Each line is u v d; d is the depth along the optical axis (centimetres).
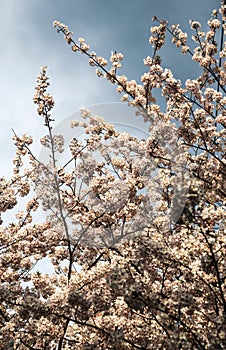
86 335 619
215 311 593
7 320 699
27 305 551
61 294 583
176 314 549
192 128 845
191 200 512
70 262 763
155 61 955
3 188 861
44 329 645
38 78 805
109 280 493
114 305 653
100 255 711
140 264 580
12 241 820
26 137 861
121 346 563
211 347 495
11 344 630
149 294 504
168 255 552
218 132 842
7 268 819
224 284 596
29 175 861
